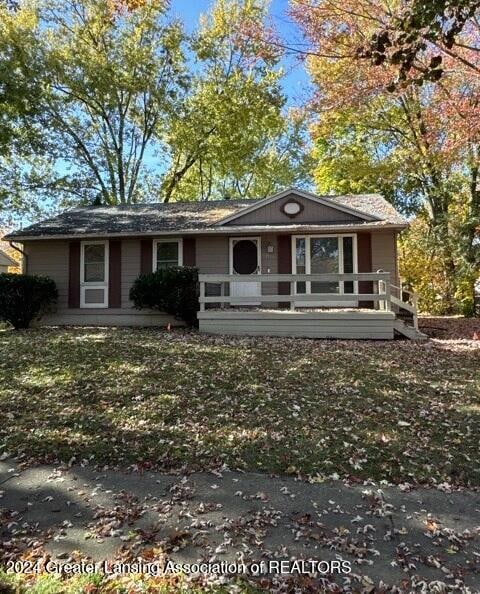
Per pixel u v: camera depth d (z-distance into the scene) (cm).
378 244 1313
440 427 495
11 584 252
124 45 2275
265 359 783
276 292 1353
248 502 351
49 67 2102
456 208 1875
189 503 349
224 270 1380
